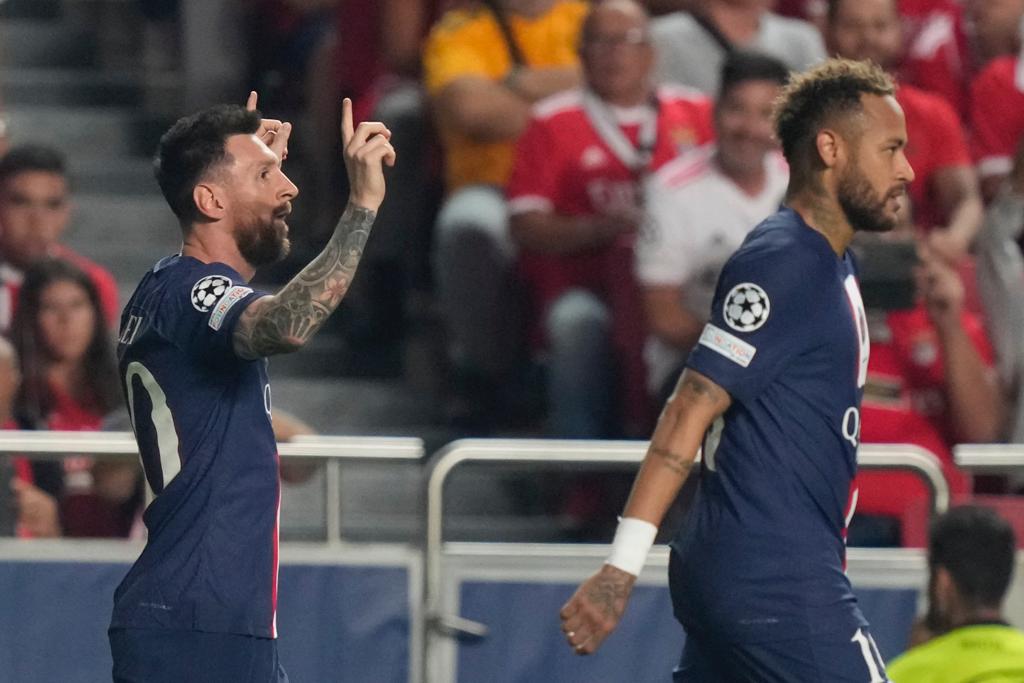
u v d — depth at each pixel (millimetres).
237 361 14156
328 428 28047
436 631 19438
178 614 14062
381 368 29266
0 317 24031
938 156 25531
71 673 19375
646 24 25156
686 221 23562
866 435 22906
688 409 14195
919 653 16641
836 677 14172
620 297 24547
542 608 19500
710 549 14289
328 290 13680
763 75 23391
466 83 26531
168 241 32156
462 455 19203
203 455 14188
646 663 19547
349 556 19438
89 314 22266
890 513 21453
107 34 35562
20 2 36500
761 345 14070
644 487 14219
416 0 28547
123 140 33562
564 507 26078
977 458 19297
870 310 21812
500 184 26750
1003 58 27062
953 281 22812
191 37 32781
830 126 14391
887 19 25359
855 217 14477
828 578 14266
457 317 26266
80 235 31922
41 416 22141
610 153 25109
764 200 23688
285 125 15367
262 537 14344
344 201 29797
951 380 22797
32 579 19359
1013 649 16469
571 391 24531
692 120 25297
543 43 27016
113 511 20844
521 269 25844
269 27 32594
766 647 14211
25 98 34438
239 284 14195
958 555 16719
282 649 19391
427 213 28250
